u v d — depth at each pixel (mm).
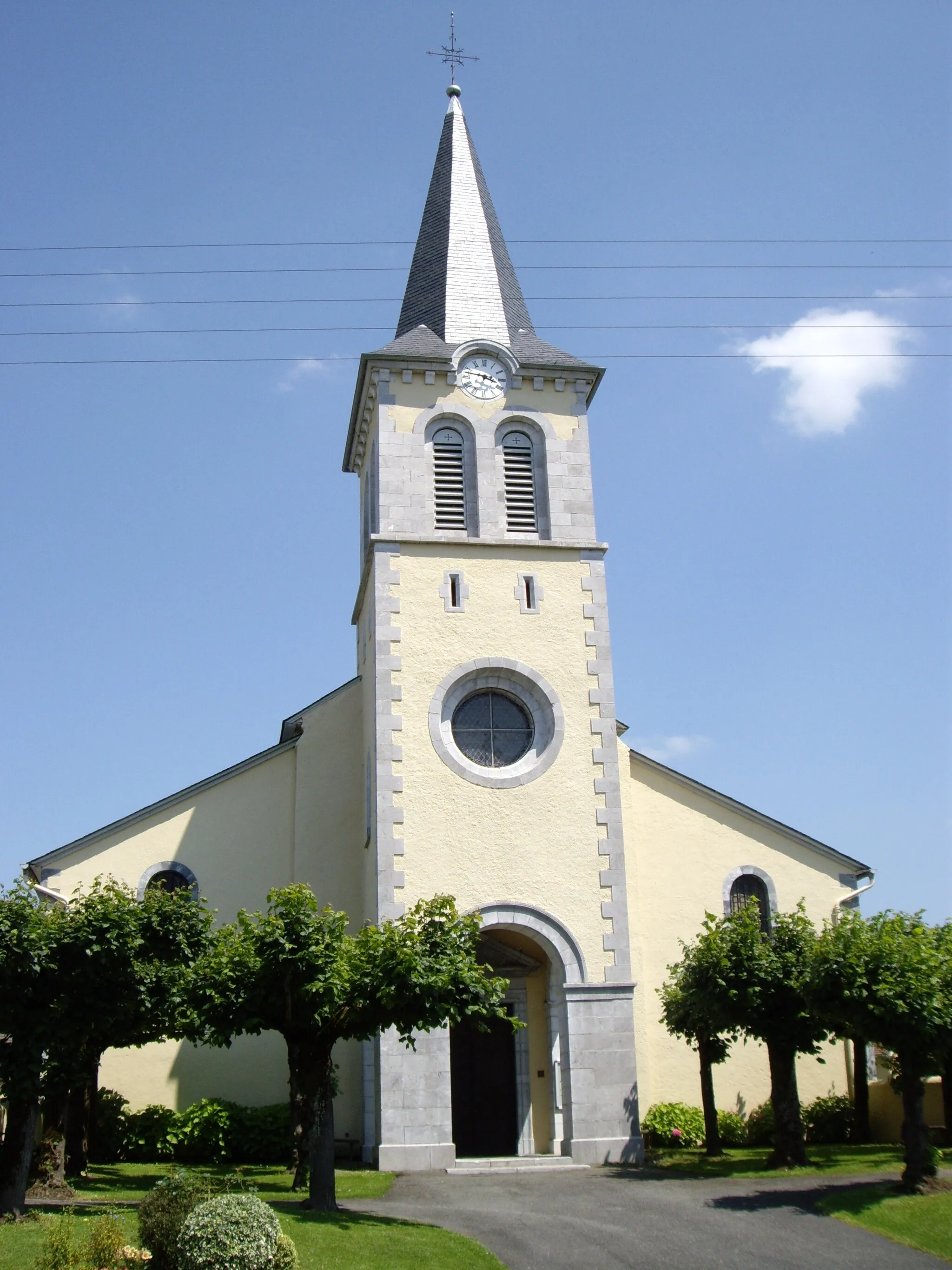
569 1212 19156
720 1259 16453
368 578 29734
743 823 31203
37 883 28688
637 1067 27250
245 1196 14617
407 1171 23656
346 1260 15281
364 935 19625
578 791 26922
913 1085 20094
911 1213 18203
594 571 28672
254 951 19109
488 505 28844
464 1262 15812
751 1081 29328
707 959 23734
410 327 31844
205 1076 28141
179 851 29469
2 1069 17672
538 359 30109
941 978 20156
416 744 26609
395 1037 24438
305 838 29766
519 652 27750
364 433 32031
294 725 31688
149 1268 14227
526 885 26078
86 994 18594
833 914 28312
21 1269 14219
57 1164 20109
